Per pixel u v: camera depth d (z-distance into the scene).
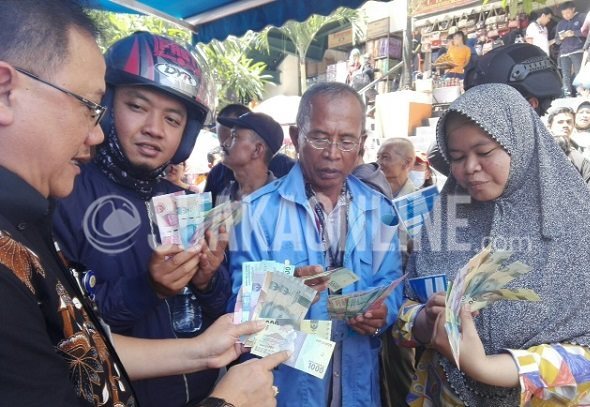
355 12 10.84
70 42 0.76
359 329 1.42
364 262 1.54
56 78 0.74
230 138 2.62
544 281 1.23
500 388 1.26
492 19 7.66
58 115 0.75
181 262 1.21
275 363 1.02
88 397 0.75
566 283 1.22
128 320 1.26
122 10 3.10
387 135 8.45
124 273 1.36
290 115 8.73
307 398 1.39
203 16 3.41
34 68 0.72
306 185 1.60
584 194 1.27
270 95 15.40
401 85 9.32
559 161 1.30
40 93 0.73
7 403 0.60
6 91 0.71
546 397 1.16
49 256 0.85
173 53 1.40
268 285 1.17
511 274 1.12
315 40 13.64
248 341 1.12
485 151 1.27
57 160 0.78
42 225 0.87
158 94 1.37
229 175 3.17
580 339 1.20
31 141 0.73
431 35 8.62
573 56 6.29
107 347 0.87
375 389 1.54
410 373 1.86
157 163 1.42
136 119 1.36
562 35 6.44
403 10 10.10
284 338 1.13
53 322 0.72
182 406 1.44
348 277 1.26
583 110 5.07
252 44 14.16
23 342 0.62
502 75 1.72
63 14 0.76
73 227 1.27
